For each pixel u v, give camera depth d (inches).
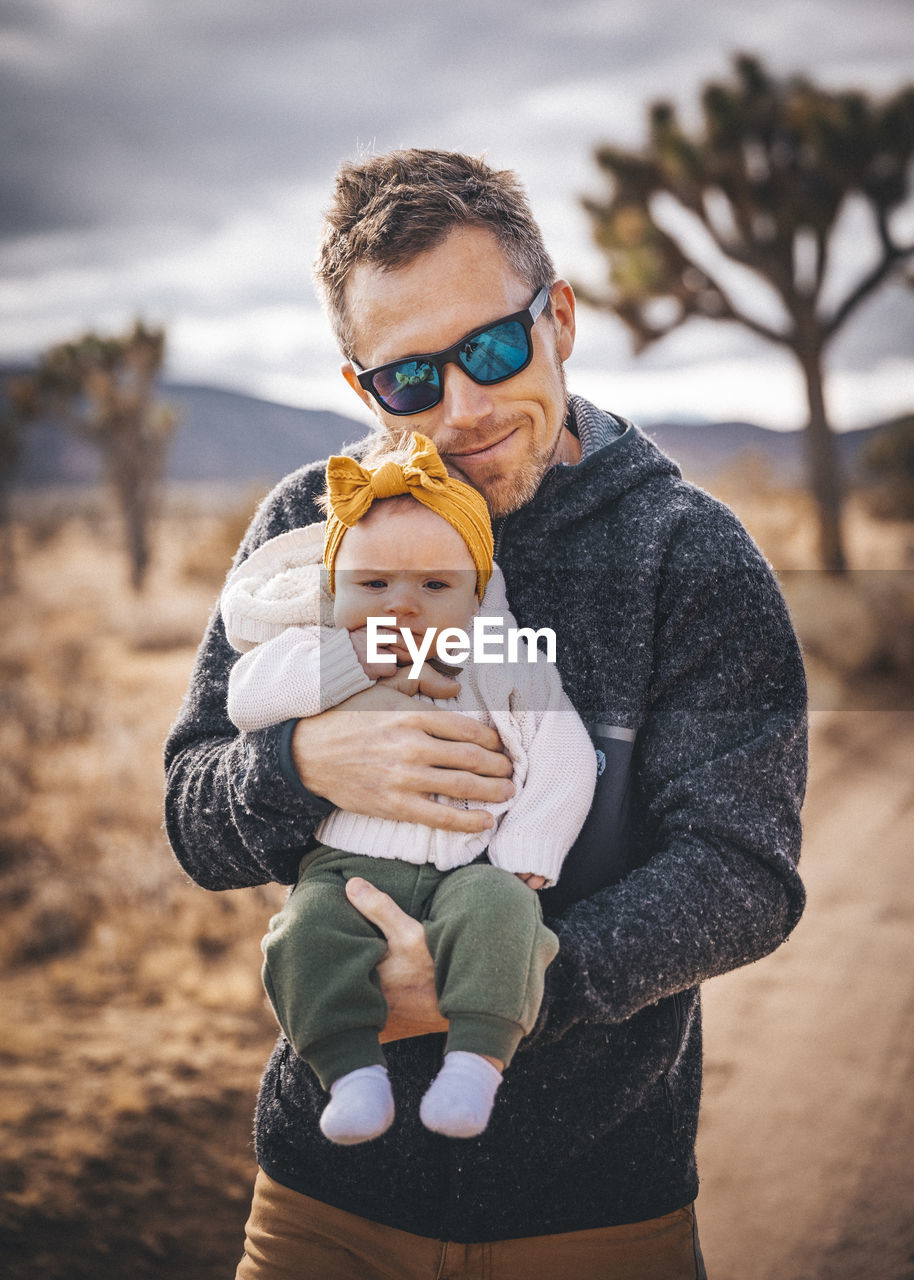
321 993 61.8
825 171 573.6
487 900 61.0
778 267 603.5
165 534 1739.7
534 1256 65.3
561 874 67.2
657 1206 67.2
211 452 6323.8
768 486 1153.4
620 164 613.3
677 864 62.2
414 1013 62.7
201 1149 159.8
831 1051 176.1
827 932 217.8
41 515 2389.3
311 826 67.9
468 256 67.2
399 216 67.3
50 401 1053.8
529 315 68.1
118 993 210.2
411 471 66.6
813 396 616.1
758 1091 167.5
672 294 616.1
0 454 1229.7
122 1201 148.5
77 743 409.1
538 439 70.1
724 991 200.5
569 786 65.3
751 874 62.1
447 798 67.1
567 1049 64.2
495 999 59.0
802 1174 147.3
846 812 285.3
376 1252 67.6
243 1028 195.5
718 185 595.8
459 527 66.9
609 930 60.5
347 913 64.4
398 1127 67.4
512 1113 64.8
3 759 365.7
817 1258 130.0
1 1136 160.9
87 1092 173.5
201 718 79.7
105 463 1061.1
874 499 1204.5
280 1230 70.5
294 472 85.9
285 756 67.0
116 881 254.5
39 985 214.5
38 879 259.4
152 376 1075.9
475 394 67.7
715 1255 133.6
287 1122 71.6
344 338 73.9
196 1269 136.9
